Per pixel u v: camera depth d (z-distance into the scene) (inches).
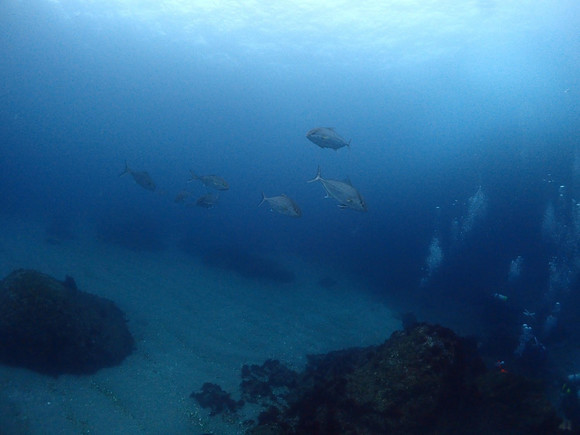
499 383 174.7
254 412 250.7
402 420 157.8
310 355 345.4
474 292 617.9
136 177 367.2
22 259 561.3
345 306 551.8
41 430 198.2
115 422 219.3
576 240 755.4
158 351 328.8
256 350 363.9
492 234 843.4
